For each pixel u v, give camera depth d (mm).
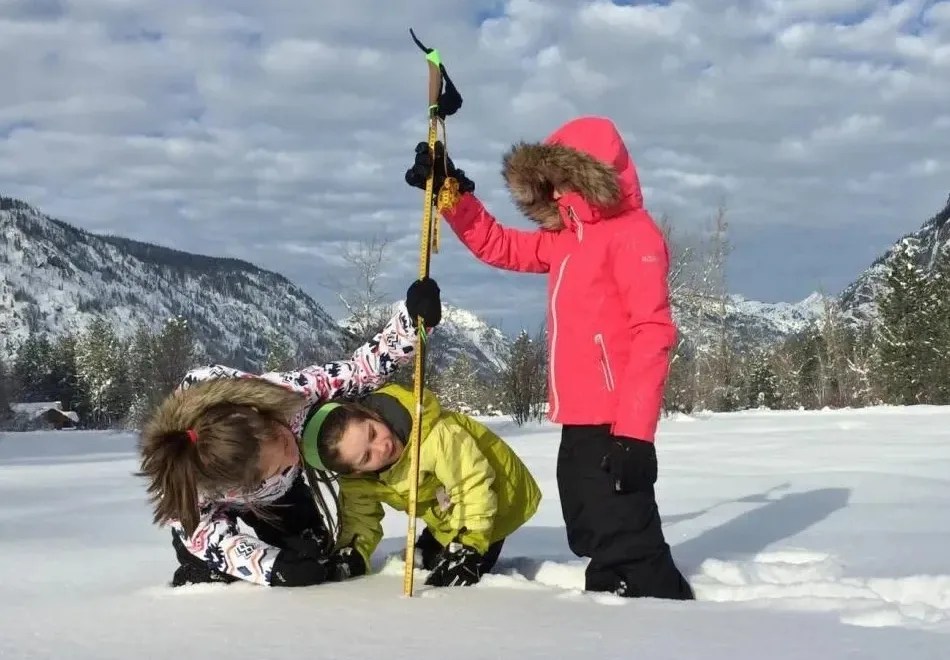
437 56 3047
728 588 2756
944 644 1825
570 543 2910
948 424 15047
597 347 2852
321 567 2783
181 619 2254
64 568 3514
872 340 41469
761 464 8148
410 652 1844
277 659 1814
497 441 3127
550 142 3121
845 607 2287
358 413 2744
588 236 2965
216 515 2811
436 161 3041
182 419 2502
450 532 2965
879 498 5488
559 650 1839
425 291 2869
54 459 14953
